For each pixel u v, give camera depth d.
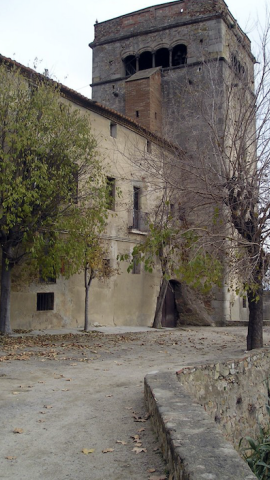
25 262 16.80
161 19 29.86
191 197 15.59
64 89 18.38
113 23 31.89
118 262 21.02
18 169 14.16
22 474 4.49
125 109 29.55
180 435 4.14
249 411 9.41
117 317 21.55
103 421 6.18
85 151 15.69
